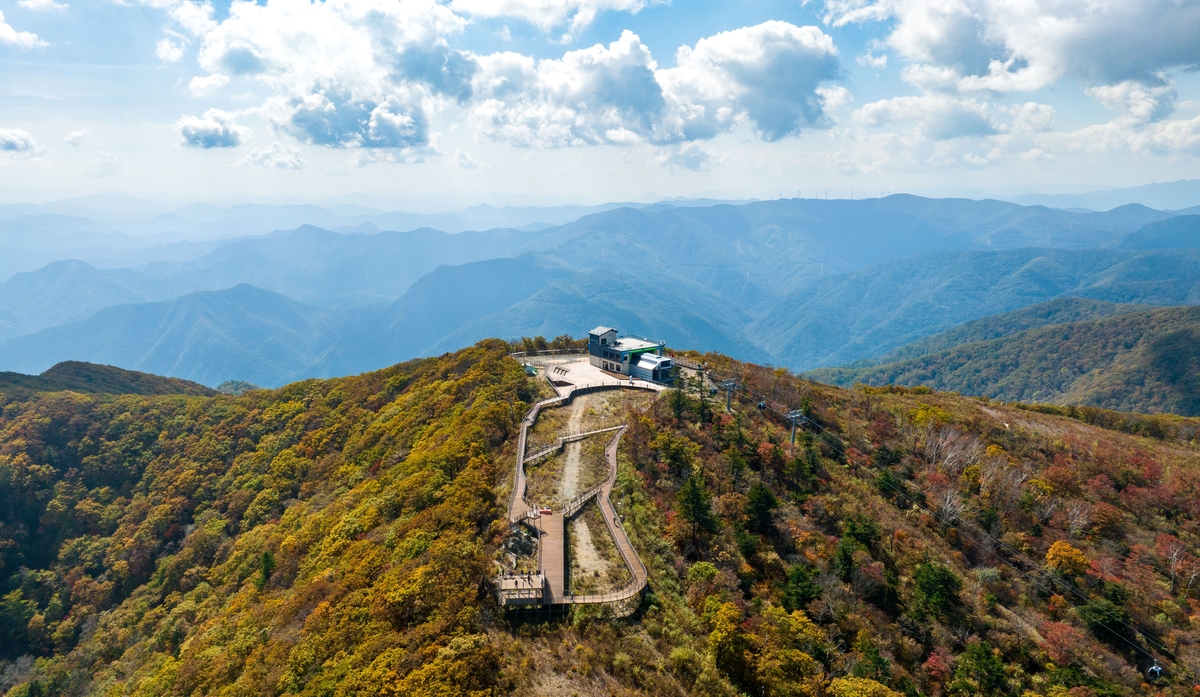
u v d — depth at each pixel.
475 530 77.94
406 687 51.75
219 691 73.75
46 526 157.75
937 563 87.62
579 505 86.19
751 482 99.06
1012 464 122.06
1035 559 95.75
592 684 55.31
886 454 122.94
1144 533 106.12
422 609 64.12
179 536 151.12
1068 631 77.81
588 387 142.50
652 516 85.19
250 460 165.50
